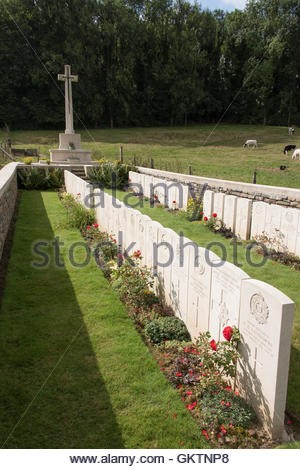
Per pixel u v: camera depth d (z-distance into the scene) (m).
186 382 3.07
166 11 46.94
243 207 7.59
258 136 34.47
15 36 38.69
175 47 43.78
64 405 2.81
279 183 14.68
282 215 6.73
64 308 4.29
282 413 2.58
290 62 42.88
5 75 38.56
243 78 45.09
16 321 3.98
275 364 2.51
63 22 40.03
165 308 4.38
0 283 4.92
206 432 2.61
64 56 40.12
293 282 5.37
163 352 3.51
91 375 3.15
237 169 18.67
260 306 2.65
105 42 42.47
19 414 2.71
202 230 8.27
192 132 38.44
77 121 41.91
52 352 3.46
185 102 45.19
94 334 3.77
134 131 39.44
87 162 17.08
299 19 42.03
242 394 2.93
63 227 7.81
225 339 3.13
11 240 6.91
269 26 43.16
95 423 2.66
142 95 45.38
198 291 3.60
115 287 4.78
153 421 2.69
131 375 3.16
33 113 39.88
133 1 47.12
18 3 38.28
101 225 7.71
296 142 30.27
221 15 51.31
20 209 9.85
